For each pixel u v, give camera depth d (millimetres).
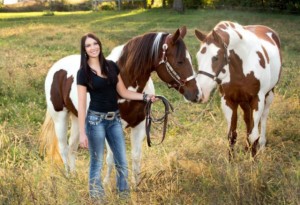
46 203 4402
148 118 4664
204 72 5531
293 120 7531
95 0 43656
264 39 6824
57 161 5707
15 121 7832
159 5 43250
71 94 5320
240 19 27016
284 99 8727
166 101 4684
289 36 19906
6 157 6020
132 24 26734
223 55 5578
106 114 4523
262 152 5672
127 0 43156
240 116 7527
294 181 4582
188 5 37375
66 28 24656
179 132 7484
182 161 5484
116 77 4520
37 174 4918
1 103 9023
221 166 4930
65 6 45969
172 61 4586
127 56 4828
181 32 4602
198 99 4629
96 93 4477
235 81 5980
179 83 4641
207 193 4582
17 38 20500
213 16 29328
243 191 4484
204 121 7785
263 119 6809
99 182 4617
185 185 4758
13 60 13414
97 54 4430
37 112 8398
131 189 4688
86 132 4570
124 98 4719
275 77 6641
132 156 5137
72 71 5434
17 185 4664
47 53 15461
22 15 38531
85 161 6352
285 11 31641
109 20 30188
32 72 11172
